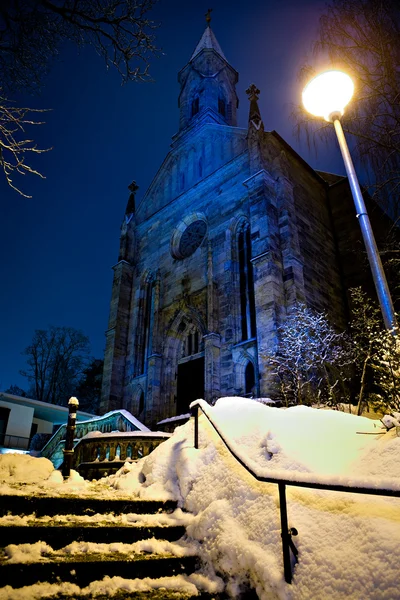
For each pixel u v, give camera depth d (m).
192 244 25.53
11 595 3.47
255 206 20.48
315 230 23.48
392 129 11.09
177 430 7.64
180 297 24.09
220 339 20.36
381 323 17.17
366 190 11.34
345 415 6.22
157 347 24.03
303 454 5.05
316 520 3.99
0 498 4.85
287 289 18.55
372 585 3.13
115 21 10.38
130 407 24.52
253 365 18.62
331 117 9.09
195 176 27.98
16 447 31.27
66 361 47.06
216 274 22.16
